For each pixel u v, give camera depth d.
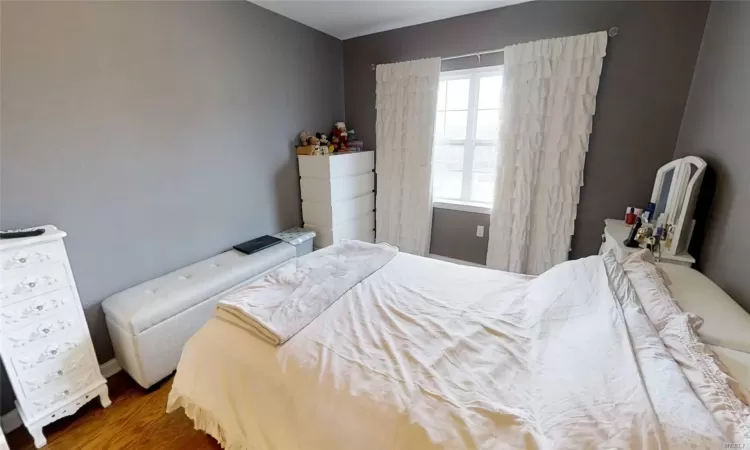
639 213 2.42
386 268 2.06
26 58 1.58
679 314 1.14
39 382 1.52
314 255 2.14
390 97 3.41
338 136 3.58
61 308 1.56
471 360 1.22
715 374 0.87
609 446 0.73
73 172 1.79
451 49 3.07
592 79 2.48
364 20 3.07
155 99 2.12
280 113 3.06
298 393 1.12
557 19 2.57
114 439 1.59
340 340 1.33
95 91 1.83
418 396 1.04
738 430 0.70
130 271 2.11
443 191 3.57
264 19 2.77
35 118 1.63
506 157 2.90
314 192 3.29
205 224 2.55
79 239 1.85
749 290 1.44
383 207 3.73
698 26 2.17
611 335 1.06
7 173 1.57
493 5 2.75
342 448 1.00
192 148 2.38
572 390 0.92
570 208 2.77
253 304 1.48
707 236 1.84
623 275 1.43
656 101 2.38
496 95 3.07
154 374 1.87
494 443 0.87
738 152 1.61
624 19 2.36
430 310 1.57
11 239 1.42
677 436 0.70
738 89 1.66
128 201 2.05
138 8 1.96
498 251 3.14
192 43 2.28
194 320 2.04
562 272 1.59
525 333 1.37
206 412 1.37
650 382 0.86
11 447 1.56
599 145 2.62
